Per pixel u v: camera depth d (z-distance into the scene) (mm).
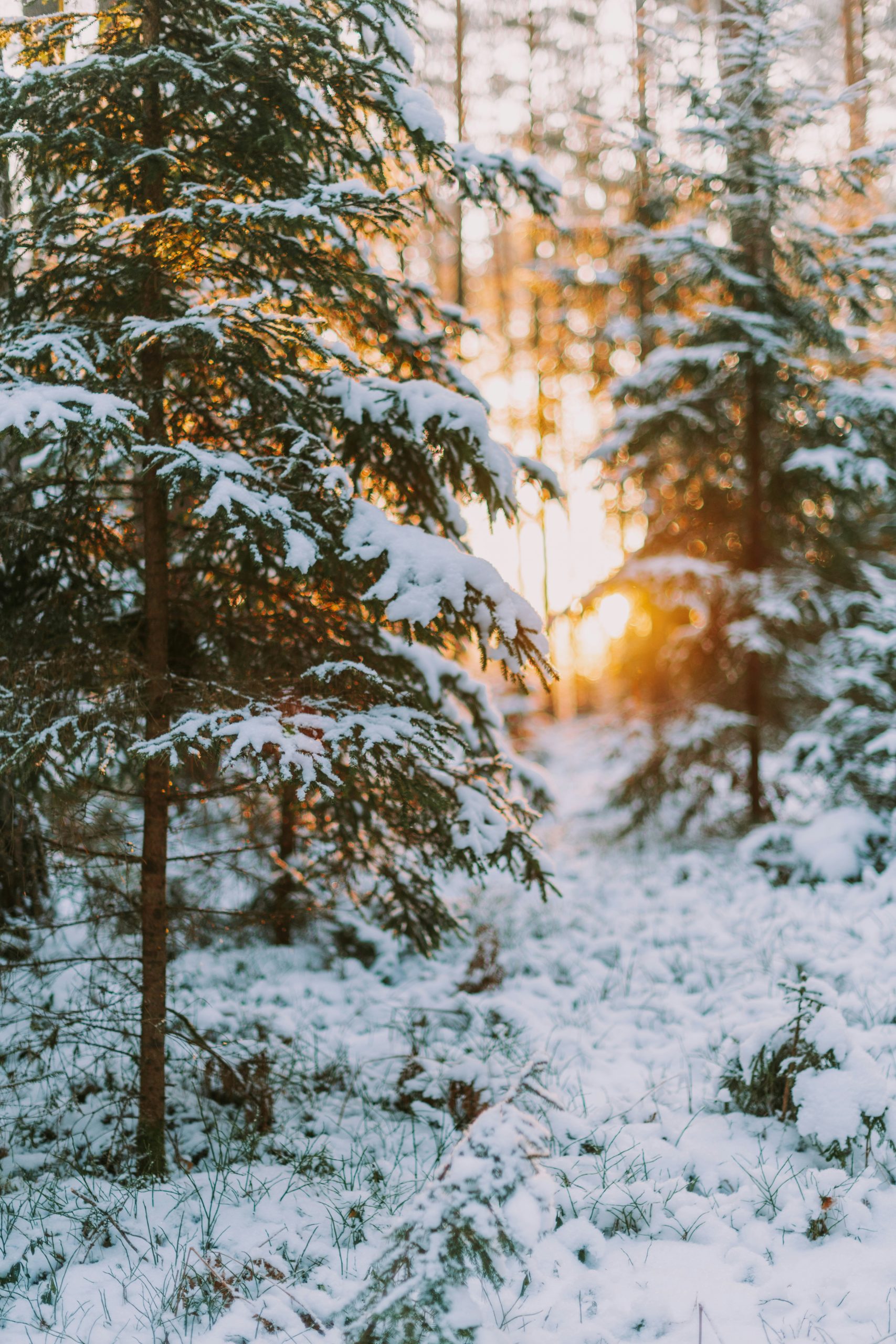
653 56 11492
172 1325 3094
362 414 4246
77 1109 4430
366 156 5090
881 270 9250
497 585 3852
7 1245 3529
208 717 3578
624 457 10922
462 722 5480
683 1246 3441
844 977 5559
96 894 4574
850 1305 3016
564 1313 3096
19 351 3422
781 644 10250
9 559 4285
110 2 4625
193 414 4430
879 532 10617
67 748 3672
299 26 3721
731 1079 4430
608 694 20203
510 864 4668
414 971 6914
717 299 10984
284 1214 3738
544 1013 5906
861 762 8359
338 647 4477
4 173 4387
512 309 20312
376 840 5121
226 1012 5688
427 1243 2629
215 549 4270
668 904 8250
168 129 4234
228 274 4195
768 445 10445
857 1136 3717
